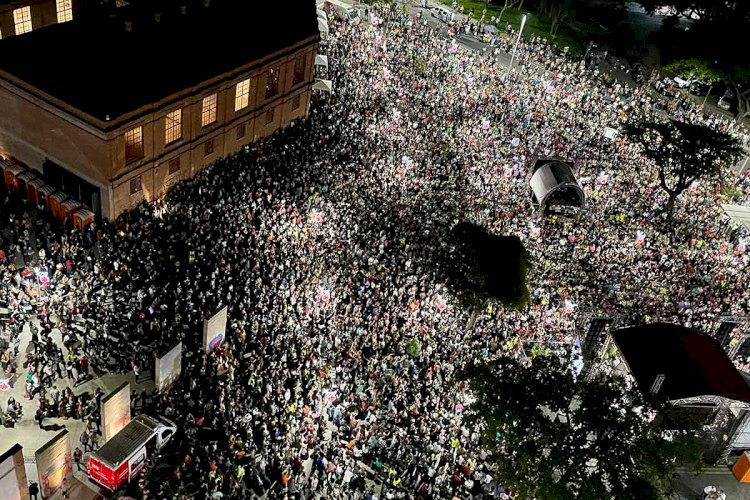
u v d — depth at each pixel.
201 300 40.91
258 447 34.62
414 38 87.50
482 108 72.75
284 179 53.44
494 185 60.84
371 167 58.03
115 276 41.59
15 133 49.03
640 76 98.00
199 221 47.03
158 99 46.44
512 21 110.75
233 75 52.72
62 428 34.88
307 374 37.66
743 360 47.66
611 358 42.41
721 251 58.19
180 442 34.69
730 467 40.09
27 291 40.12
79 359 36.94
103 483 32.09
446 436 36.44
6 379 35.28
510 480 30.91
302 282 43.50
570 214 59.12
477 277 43.38
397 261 47.88
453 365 40.41
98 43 45.53
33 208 48.66
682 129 63.94
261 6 55.84
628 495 29.45
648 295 50.47
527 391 31.73
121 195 47.47
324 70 71.12
